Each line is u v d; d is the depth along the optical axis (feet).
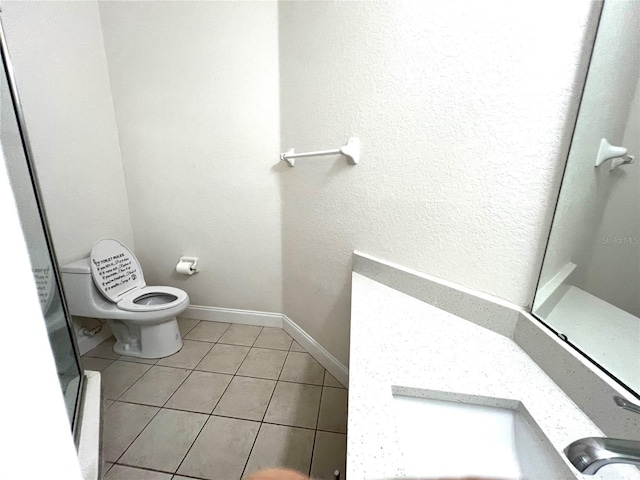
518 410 2.00
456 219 3.02
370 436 1.66
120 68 6.23
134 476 3.59
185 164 6.56
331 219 4.73
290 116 5.53
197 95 6.16
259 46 5.73
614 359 1.88
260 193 6.46
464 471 1.92
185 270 6.75
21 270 1.02
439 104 2.98
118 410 4.57
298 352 6.13
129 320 5.66
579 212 2.20
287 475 2.62
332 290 4.97
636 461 1.09
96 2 5.90
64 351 3.96
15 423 0.98
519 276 2.65
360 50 3.72
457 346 2.57
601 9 1.96
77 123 5.68
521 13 2.30
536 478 1.71
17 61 4.68
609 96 2.00
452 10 2.72
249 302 7.20
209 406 4.68
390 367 2.28
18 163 3.34
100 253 5.65
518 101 2.42
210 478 3.57
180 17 5.82
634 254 1.92
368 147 3.83
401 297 3.51
